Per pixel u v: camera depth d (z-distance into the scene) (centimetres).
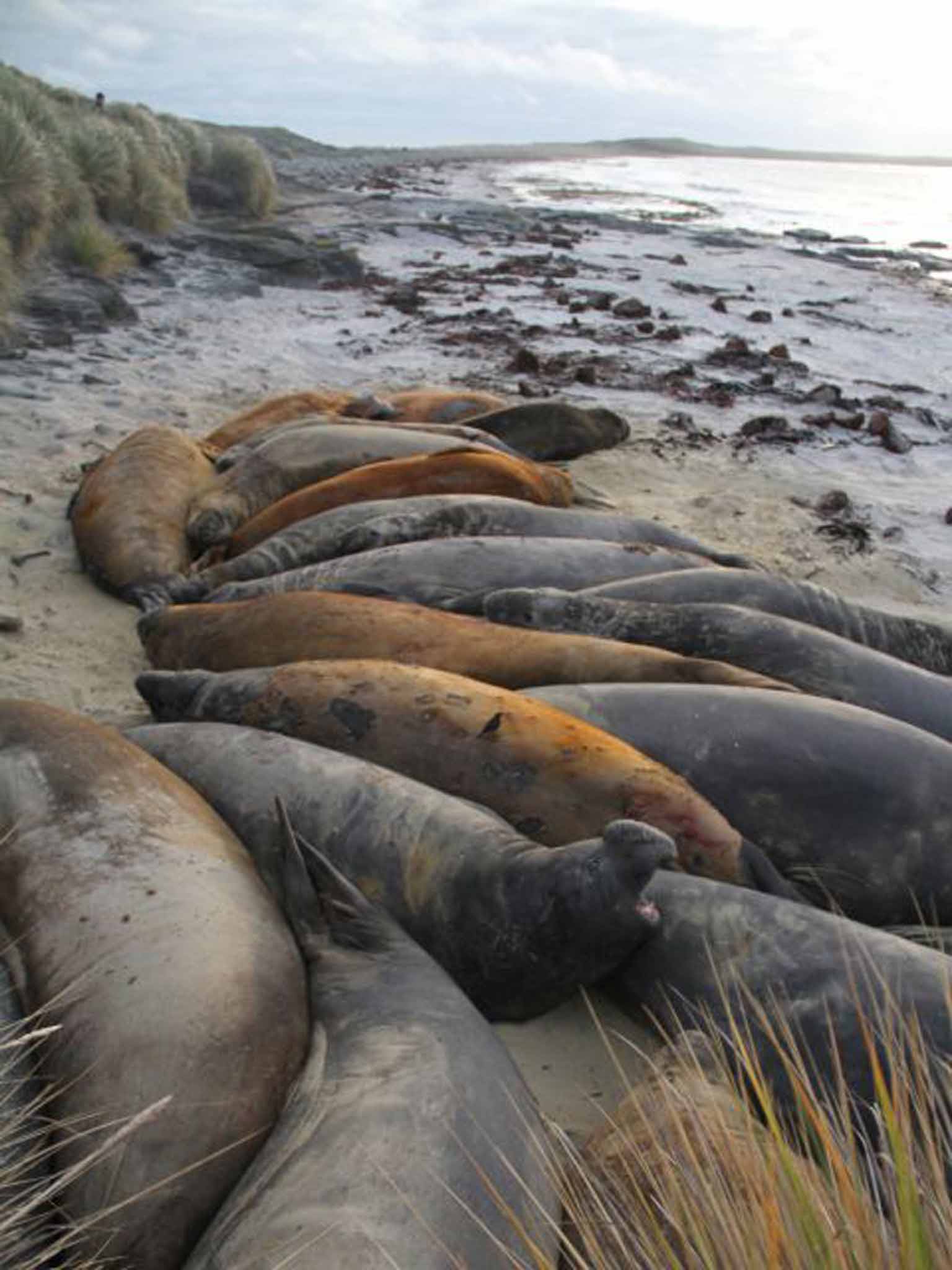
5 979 352
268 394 1212
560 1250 290
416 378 1344
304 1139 297
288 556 728
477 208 3781
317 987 368
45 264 1515
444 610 638
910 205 6216
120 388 1164
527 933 398
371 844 429
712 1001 390
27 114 1927
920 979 370
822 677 571
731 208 5141
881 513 990
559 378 1384
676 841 450
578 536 765
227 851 408
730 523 925
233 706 518
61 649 648
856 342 1822
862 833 477
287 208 3250
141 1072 308
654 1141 284
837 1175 249
